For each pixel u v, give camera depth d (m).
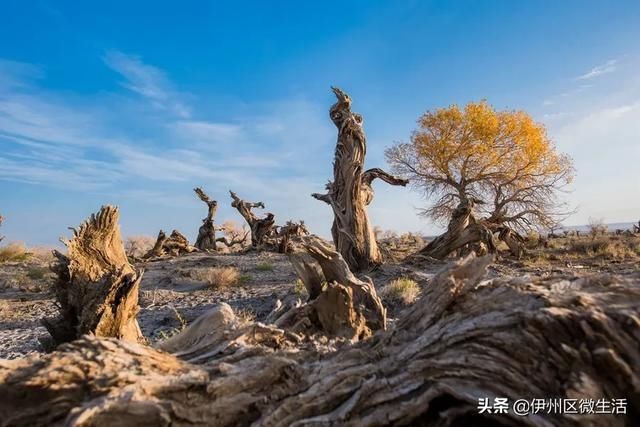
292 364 2.69
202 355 3.11
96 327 5.43
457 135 37.12
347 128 16.55
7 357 7.13
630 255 20.05
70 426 2.22
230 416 2.52
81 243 5.91
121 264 6.14
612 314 2.11
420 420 2.50
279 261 22.33
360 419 2.41
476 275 2.77
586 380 2.00
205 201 35.75
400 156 39.28
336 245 16.66
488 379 2.27
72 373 2.50
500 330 2.33
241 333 3.25
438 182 38.22
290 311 4.41
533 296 2.40
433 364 2.46
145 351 2.79
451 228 20.12
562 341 2.13
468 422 2.46
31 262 25.80
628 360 2.00
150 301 12.27
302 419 2.47
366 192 16.86
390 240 40.44
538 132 35.28
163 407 2.38
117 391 2.42
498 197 34.28
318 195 17.42
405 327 2.87
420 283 13.34
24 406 2.48
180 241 30.45
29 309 12.25
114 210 6.16
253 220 31.83
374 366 2.67
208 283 15.05
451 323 2.61
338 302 4.32
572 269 15.53
